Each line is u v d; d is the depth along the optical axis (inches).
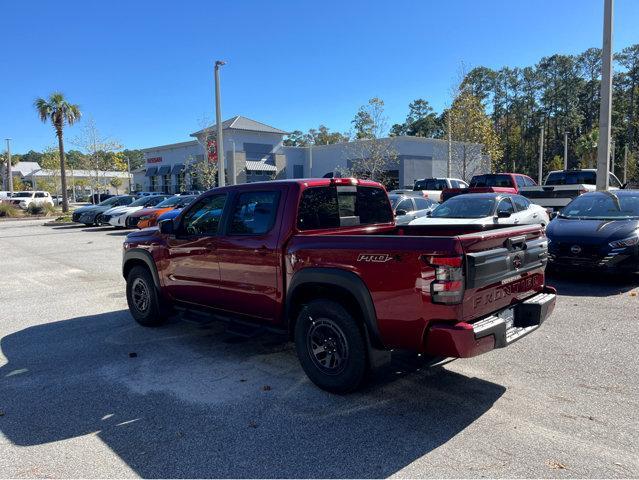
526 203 471.5
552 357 197.8
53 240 741.3
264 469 124.2
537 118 3521.2
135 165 4825.3
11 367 203.3
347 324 159.2
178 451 133.7
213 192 211.2
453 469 121.6
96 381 185.5
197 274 217.2
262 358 206.8
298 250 172.1
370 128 1487.5
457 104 1465.3
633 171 2871.6
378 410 155.5
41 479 121.4
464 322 141.4
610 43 471.2
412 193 674.8
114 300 327.6
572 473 118.6
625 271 313.0
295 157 2003.0
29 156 5861.2
